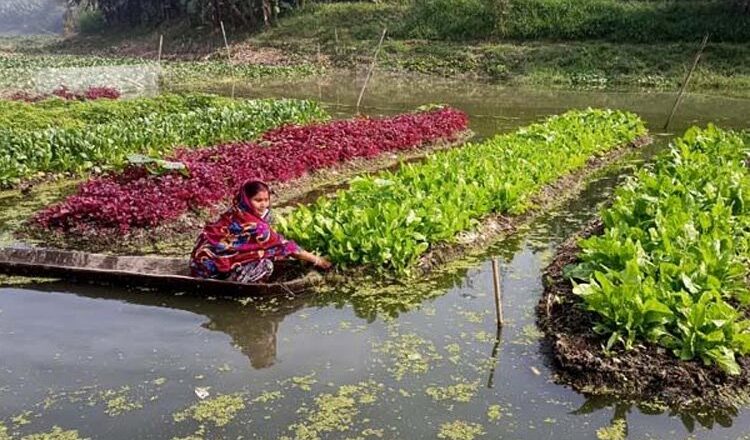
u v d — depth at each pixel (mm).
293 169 12023
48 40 75750
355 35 42062
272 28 45969
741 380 5438
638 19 35594
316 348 6195
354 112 22703
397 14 42750
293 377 5684
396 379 5672
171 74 34719
